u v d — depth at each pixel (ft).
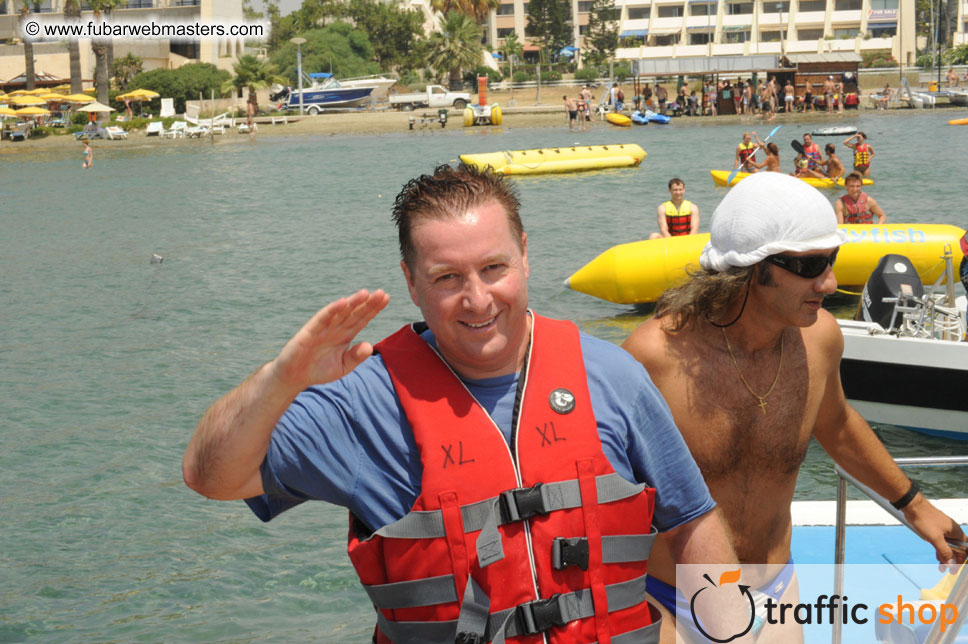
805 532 12.28
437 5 276.82
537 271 52.19
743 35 319.88
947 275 25.36
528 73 306.76
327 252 63.21
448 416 6.04
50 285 56.44
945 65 245.04
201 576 21.17
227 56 259.80
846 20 309.01
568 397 6.16
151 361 39.04
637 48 307.37
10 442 29.84
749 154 85.30
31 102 201.36
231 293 52.03
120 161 148.15
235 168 127.75
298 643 18.39
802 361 8.68
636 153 106.01
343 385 6.23
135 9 246.68
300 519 24.14
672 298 8.60
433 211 5.98
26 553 22.49
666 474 6.49
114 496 25.63
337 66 265.95
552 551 5.90
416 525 5.92
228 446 5.82
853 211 44.93
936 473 23.07
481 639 5.84
